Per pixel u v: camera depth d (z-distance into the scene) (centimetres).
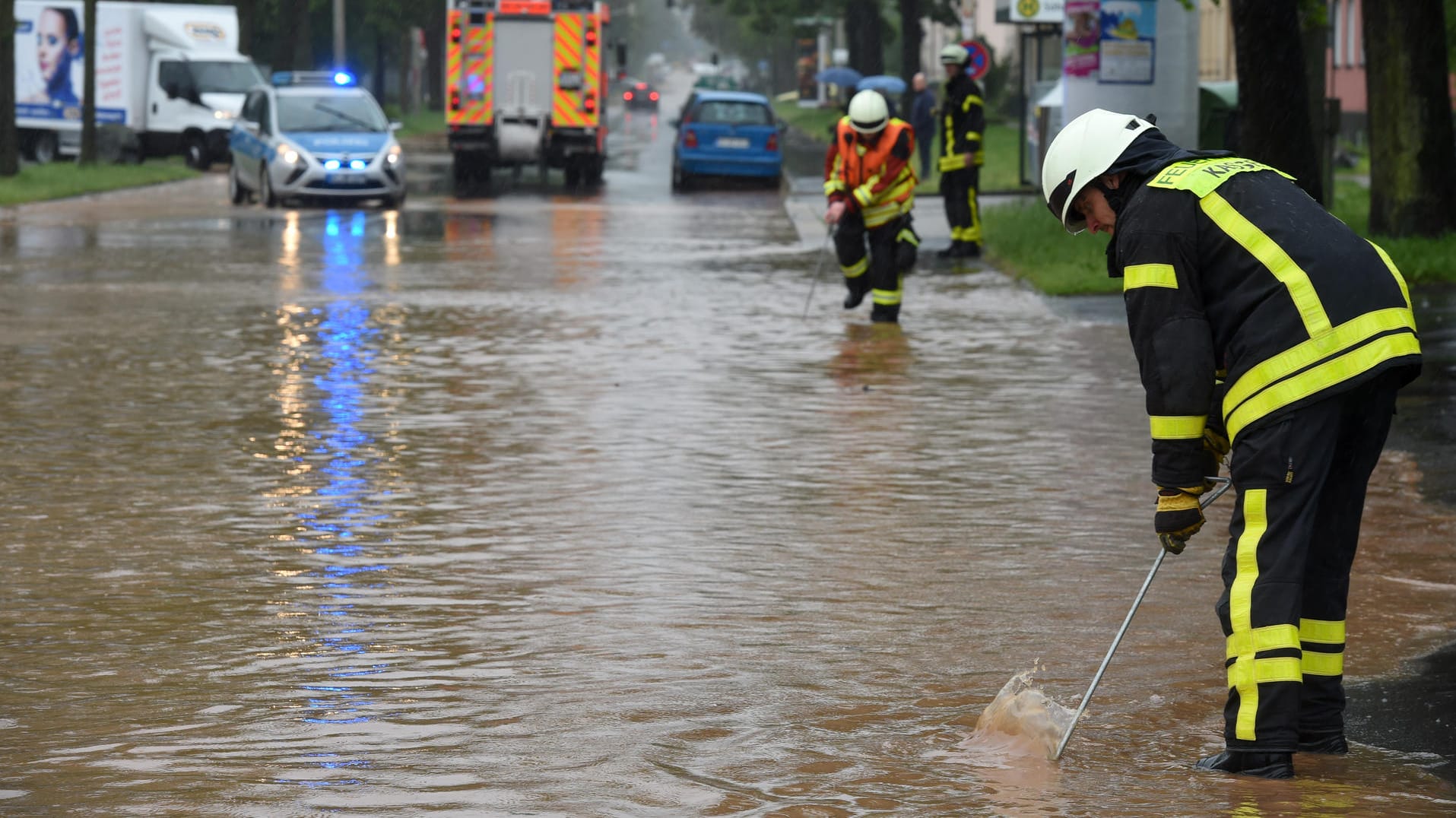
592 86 5769
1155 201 710
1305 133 2833
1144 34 3753
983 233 3650
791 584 1030
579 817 650
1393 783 681
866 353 2066
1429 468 1361
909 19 7981
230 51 6812
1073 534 1161
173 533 1166
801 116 12650
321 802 669
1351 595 986
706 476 1360
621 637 916
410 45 12875
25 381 1833
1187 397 701
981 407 1688
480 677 845
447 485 1327
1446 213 2955
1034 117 5034
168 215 4453
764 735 751
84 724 771
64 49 6619
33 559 1094
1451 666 845
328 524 1195
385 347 2102
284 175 4688
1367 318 689
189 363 1970
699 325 2330
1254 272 697
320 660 874
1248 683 692
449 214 4503
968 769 703
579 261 3266
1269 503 693
